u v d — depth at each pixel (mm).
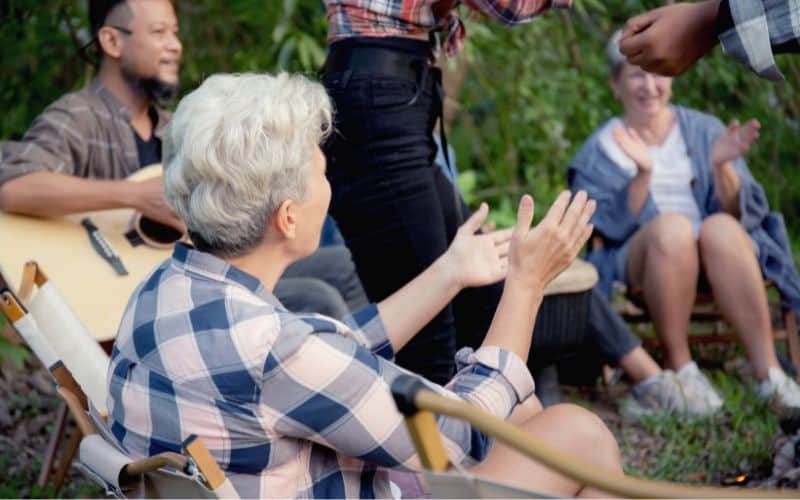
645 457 4516
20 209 4227
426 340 3521
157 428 2191
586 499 2406
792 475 3883
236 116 2229
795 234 7641
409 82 3383
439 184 3627
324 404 2127
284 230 2268
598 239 5426
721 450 4375
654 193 5359
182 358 2166
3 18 5977
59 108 4414
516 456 2414
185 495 2186
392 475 2553
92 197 4203
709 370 5516
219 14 6477
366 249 3506
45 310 2658
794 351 5289
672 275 5062
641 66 3033
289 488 2191
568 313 4473
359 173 3424
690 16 2939
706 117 5457
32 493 4289
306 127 2266
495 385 2328
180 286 2244
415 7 3332
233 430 2139
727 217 5129
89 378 2641
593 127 7328
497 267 2713
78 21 6328
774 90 7352
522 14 3383
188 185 2248
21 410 5176
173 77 4574
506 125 7395
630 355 5047
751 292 5023
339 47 3418
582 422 2482
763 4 2732
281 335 2121
